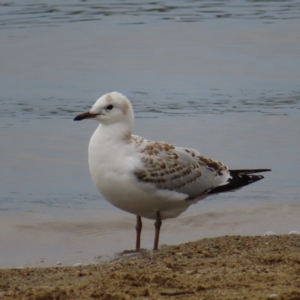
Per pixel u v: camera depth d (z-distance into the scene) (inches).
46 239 469.7
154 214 431.5
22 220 507.5
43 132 759.7
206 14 1494.8
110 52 1175.6
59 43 1221.7
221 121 802.8
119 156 407.5
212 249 381.7
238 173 459.5
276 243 392.5
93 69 1072.8
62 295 292.0
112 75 1037.8
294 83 986.1
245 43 1241.4
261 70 1066.1
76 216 518.9
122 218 513.0
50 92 936.9
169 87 975.0
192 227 497.0
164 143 435.2
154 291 294.5
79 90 949.8
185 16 1472.7
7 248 449.7
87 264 386.9
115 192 413.7
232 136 745.0
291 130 763.4
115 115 409.1
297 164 652.1
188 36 1295.5
